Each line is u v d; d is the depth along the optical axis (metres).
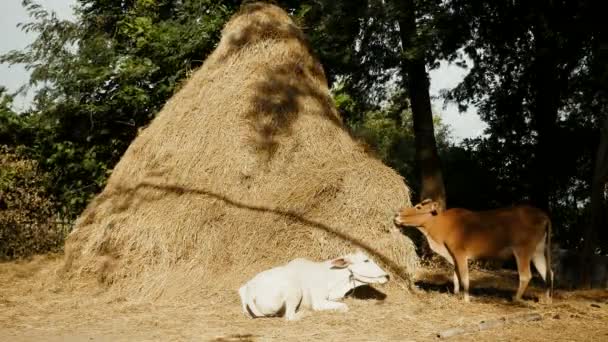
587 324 8.48
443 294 10.41
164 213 10.43
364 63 17.70
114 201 11.05
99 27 18.83
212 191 10.54
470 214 10.10
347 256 9.19
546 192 17.64
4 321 8.59
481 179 19.91
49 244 15.41
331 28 16.81
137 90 16.28
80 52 17.34
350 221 10.11
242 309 9.04
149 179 10.97
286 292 8.65
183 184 10.72
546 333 7.96
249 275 9.80
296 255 9.93
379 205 10.23
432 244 10.23
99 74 16.56
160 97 16.59
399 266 9.95
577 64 16.19
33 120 16.39
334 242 9.95
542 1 14.52
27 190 15.34
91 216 11.12
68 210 16.16
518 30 16.06
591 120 18.73
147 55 16.97
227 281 9.80
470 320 8.55
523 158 19.59
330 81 18.33
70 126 16.77
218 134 11.08
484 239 9.89
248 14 12.40
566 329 8.17
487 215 10.03
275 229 10.12
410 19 16.03
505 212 10.02
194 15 17.52
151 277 9.90
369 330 8.05
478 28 16.03
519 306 9.64
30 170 15.44
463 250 9.96
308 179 10.53
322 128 11.23
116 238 10.39
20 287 10.83
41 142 16.39
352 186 10.36
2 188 14.91
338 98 17.34
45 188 15.96
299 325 8.29
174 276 9.88
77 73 16.52
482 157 20.14
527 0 14.88
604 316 8.98
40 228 15.44
